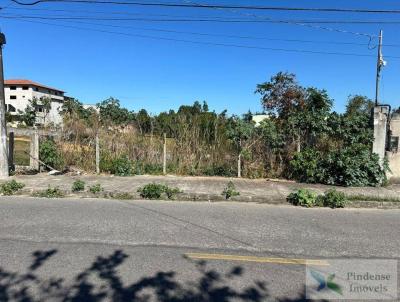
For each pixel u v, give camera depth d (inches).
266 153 520.4
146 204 366.3
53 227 275.9
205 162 534.0
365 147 480.7
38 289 174.7
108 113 658.2
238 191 417.7
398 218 332.8
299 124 514.6
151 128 563.8
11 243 238.7
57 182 453.7
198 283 184.7
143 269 200.4
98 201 377.4
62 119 588.4
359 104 1145.4
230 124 530.3
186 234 265.1
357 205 378.0
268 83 884.0
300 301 169.0
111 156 544.7
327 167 476.4
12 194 405.1
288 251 234.7
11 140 517.3
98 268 200.5
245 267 206.5
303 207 371.9
